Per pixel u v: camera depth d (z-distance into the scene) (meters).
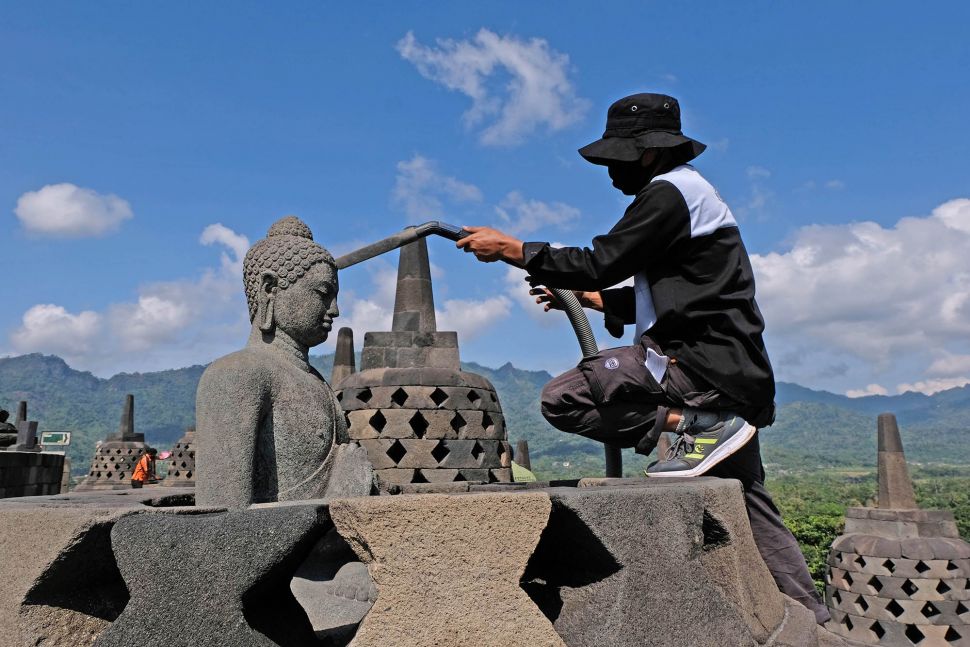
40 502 2.64
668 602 2.57
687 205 3.18
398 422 7.11
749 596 2.93
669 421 3.30
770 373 3.20
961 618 10.85
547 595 2.76
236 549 2.12
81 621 2.33
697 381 3.24
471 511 2.22
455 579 2.17
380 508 2.14
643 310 3.41
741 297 3.21
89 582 2.40
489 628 2.17
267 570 2.12
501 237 3.52
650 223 3.15
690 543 2.72
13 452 9.55
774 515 3.67
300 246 3.65
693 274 3.25
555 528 2.61
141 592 2.11
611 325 4.37
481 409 7.39
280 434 3.31
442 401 7.24
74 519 2.23
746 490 3.58
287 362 3.51
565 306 4.35
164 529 2.15
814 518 19.20
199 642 2.07
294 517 2.15
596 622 2.47
